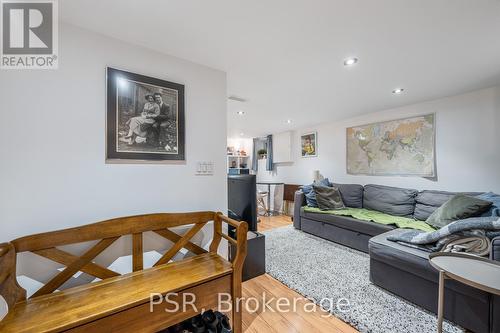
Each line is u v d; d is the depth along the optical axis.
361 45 1.61
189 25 1.38
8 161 1.18
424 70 2.02
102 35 1.46
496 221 1.48
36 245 1.16
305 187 3.98
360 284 2.02
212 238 1.93
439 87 2.46
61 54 1.33
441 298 1.34
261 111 3.48
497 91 2.43
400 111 3.24
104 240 1.36
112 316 1.03
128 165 1.55
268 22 1.35
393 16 1.29
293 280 2.10
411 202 2.93
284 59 1.82
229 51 1.69
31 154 1.24
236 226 1.48
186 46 1.62
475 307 1.38
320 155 4.53
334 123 4.23
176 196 1.76
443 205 2.40
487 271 1.23
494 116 2.45
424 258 1.62
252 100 2.92
